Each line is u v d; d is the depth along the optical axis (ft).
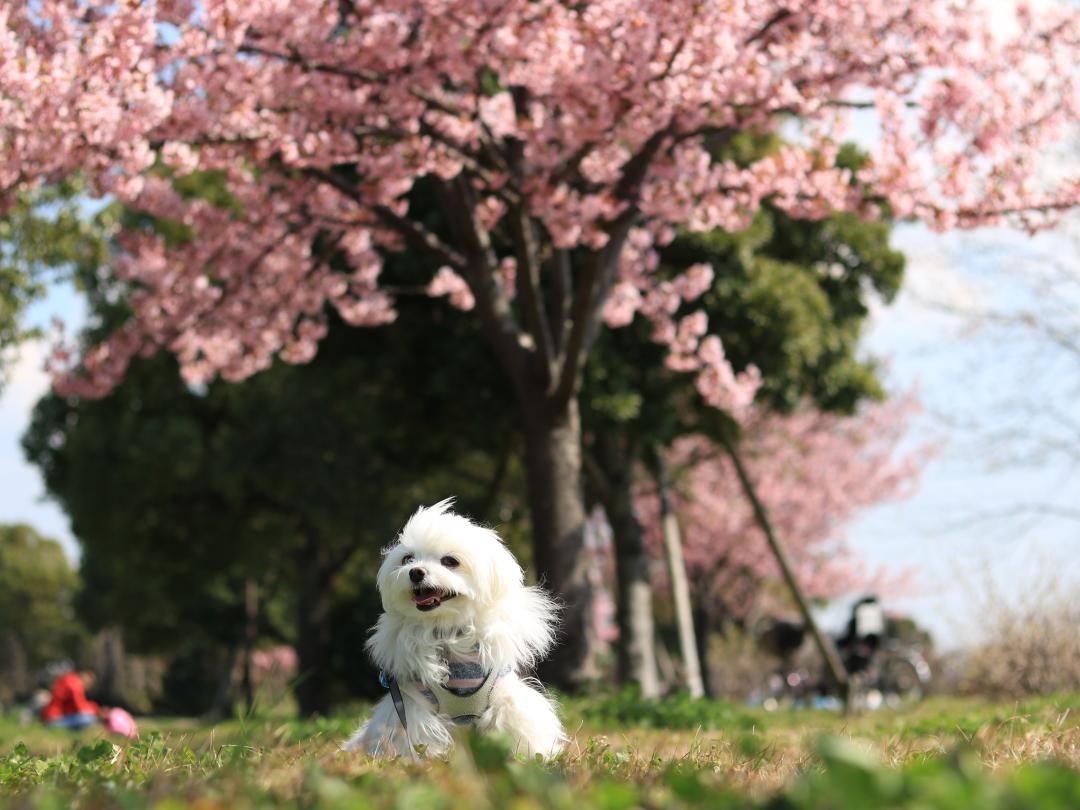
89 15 31.32
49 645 232.94
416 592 14.02
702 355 48.34
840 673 53.21
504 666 14.39
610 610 97.04
